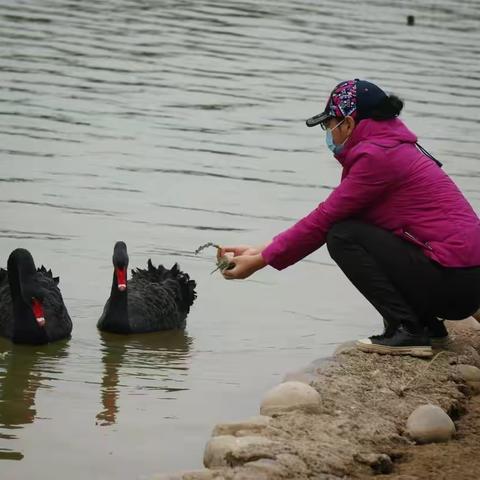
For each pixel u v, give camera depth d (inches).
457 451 525.0
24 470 514.9
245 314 794.2
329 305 817.5
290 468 483.2
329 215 606.2
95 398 624.1
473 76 1700.3
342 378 599.2
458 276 604.1
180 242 918.4
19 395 625.0
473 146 1275.8
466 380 623.2
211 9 2202.3
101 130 1254.9
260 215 994.1
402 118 1382.9
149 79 1528.1
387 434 534.9
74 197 1010.1
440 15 2388.0
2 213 949.8
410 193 605.6
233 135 1278.3
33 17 1947.6
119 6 2161.7
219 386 651.5
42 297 731.4
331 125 616.7
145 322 773.3
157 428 577.0
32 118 1280.8
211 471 481.1
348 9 2363.4
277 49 1803.6
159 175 1101.7
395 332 633.6
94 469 519.5
